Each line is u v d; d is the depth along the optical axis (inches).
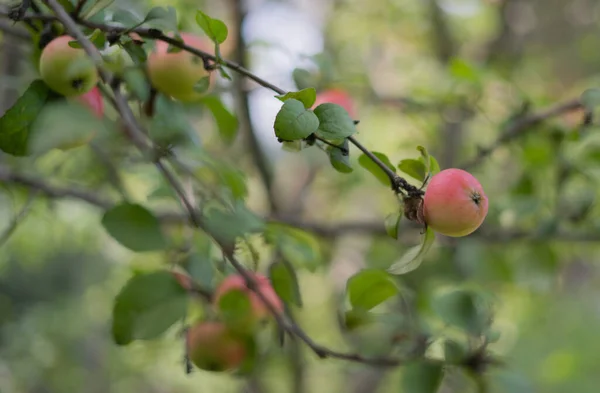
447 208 43.7
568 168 62.6
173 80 49.1
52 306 145.9
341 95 56.1
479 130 89.8
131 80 49.1
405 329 53.1
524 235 66.2
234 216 47.6
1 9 46.4
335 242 81.8
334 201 101.0
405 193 44.9
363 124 87.4
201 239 51.5
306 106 44.6
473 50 112.7
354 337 53.3
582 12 131.8
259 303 51.1
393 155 93.6
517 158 66.4
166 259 51.3
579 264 141.4
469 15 109.4
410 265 44.0
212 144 70.0
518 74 95.8
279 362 70.9
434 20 111.0
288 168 98.9
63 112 43.7
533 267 67.0
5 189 59.6
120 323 47.9
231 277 51.5
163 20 46.5
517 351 113.7
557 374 104.8
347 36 120.6
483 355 51.3
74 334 135.1
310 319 111.3
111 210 47.9
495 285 84.8
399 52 118.6
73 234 95.3
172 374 117.0
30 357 126.0
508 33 107.9
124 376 126.7
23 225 87.4
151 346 78.5
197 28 53.6
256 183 82.8
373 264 72.6
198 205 50.1
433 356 52.1
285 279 48.8
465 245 68.7
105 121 48.0
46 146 43.4
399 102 77.4
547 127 62.5
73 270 164.2
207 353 51.2
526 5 122.0
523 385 51.6
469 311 51.6
